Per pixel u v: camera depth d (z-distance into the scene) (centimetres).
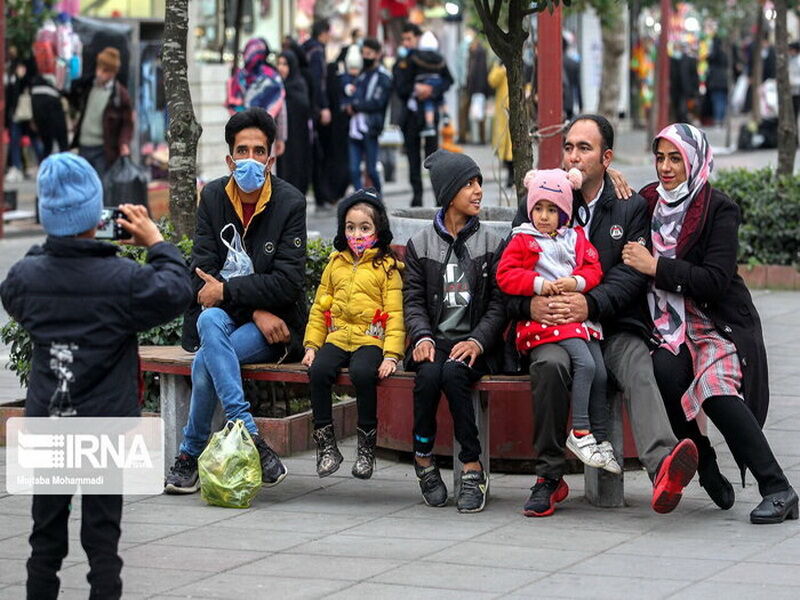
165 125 2819
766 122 4691
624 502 1107
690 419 1055
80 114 2602
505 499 1126
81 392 824
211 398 1127
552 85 1641
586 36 5534
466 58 4922
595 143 1095
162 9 3247
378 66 2912
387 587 907
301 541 1012
